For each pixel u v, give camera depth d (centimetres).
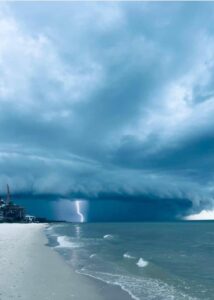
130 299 1709
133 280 2230
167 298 1755
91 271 2547
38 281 1989
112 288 1939
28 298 1579
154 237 7875
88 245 5119
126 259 3403
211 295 1836
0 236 7000
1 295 1631
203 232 10675
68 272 2397
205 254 4178
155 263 3334
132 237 7850
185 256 3969
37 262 2848
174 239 7169
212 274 2639
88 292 1794
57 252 3812
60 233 9306
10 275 2172
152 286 2053
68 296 1667
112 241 6331
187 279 2395
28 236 7006
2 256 3262
